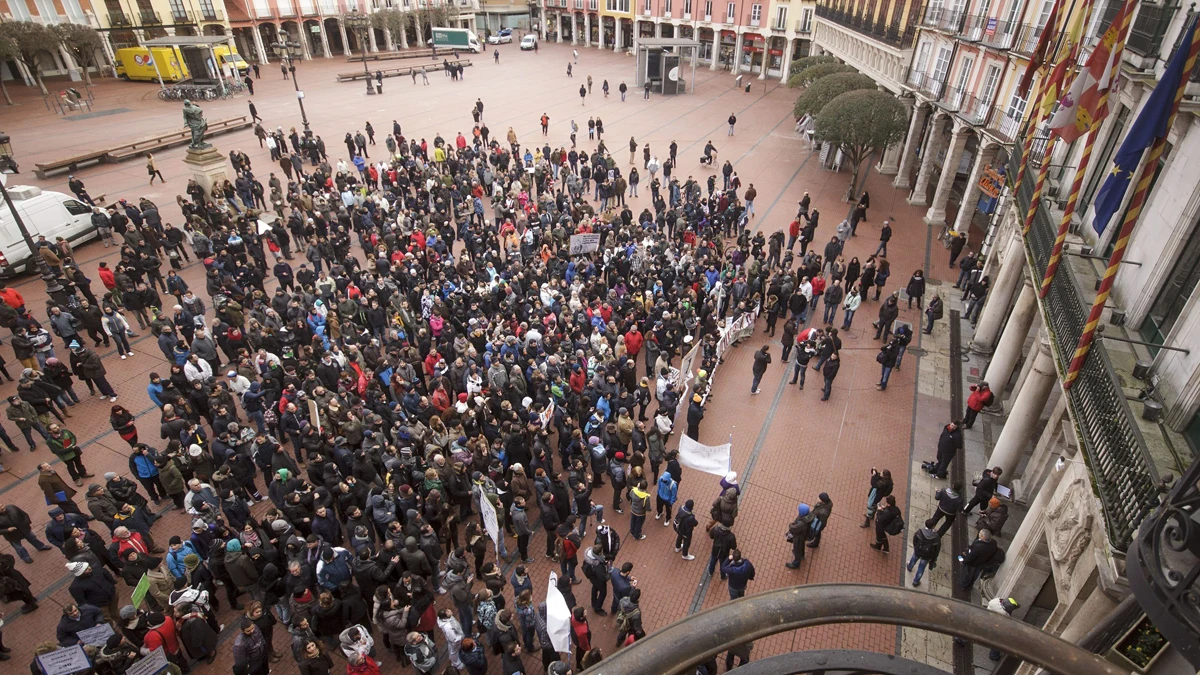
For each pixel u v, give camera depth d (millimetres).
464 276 19094
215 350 15266
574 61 65875
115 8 49750
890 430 15586
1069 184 14469
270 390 13898
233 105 44125
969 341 19156
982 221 27344
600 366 14781
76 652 8023
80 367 14805
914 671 2182
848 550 12359
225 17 55281
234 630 10305
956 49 25375
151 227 21562
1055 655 1902
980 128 22797
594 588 10656
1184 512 3008
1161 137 7180
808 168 34500
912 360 18312
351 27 65438
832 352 16188
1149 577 3127
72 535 9789
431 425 12664
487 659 10172
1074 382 8773
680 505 13367
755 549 12344
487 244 22250
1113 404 7676
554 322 16469
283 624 10531
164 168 31469
